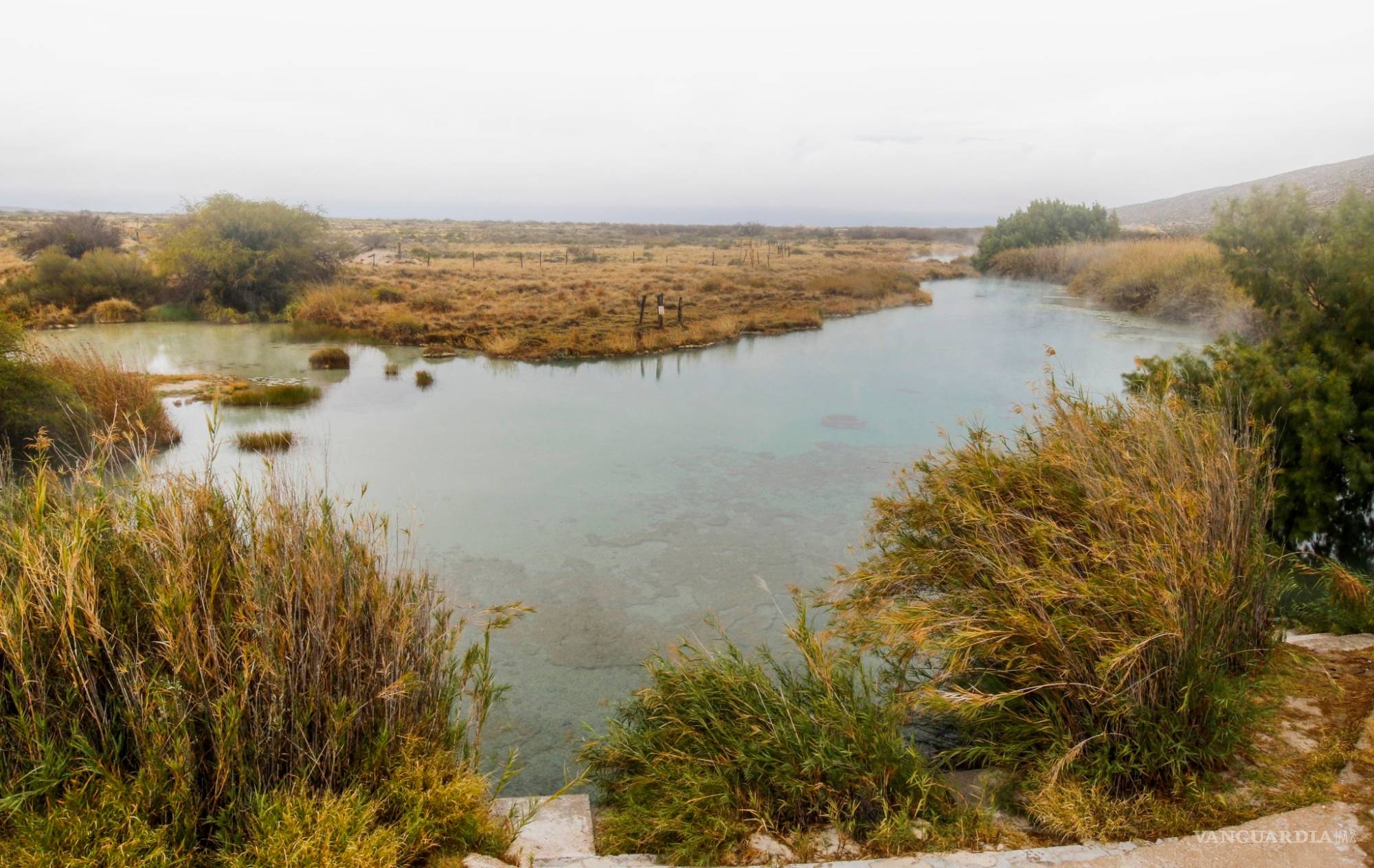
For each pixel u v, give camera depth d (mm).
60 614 2795
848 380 15609
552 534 7684
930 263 47531
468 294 28734
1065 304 28547
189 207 25797
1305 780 2955
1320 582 5598
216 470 9031
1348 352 6406
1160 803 2896
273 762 2830
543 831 3221
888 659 4422
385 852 2514
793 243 74125
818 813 3127
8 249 39344
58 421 8656
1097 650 3252
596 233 95562
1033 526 3967
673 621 5945
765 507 8523
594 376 16172
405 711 3271
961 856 2738
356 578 3420
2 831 2496
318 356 16469
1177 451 4086
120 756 2805
